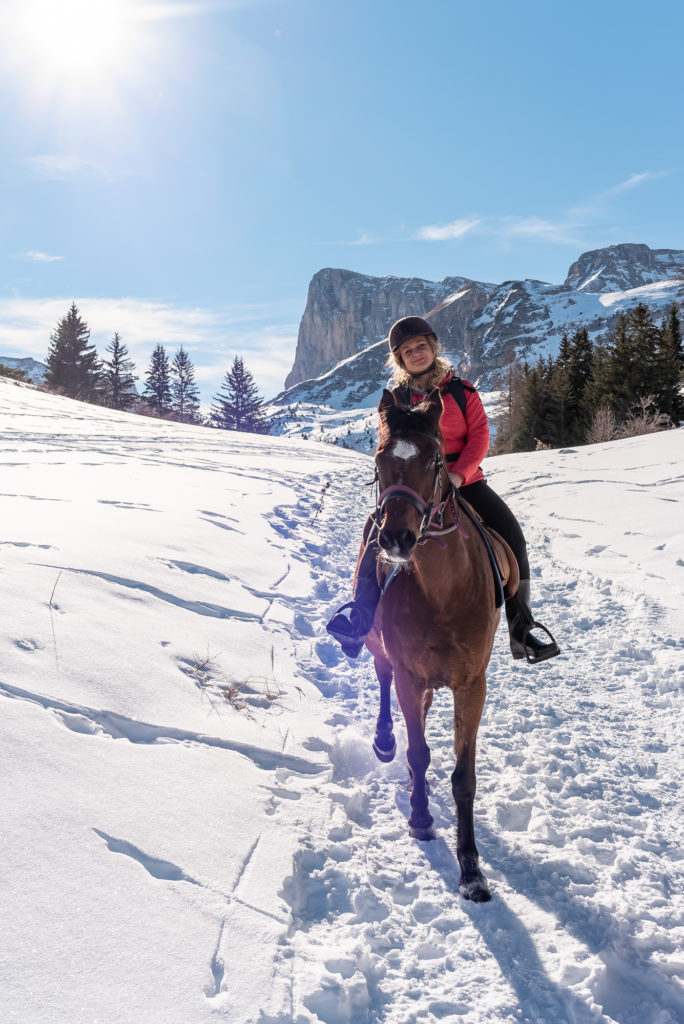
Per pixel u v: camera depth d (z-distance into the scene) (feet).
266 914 8.70
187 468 47.70
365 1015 7.97
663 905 10.05
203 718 12.78
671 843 11.60
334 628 12.19
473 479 14.10
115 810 9.48
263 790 11.37
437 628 11.08
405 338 12.79
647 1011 8.43
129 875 8.52
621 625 22.00
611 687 18.17
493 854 11.41
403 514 9.55
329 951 8.52
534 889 10.51
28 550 17.21
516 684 18.52
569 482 45.37
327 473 64.59
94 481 33.32
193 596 18.26
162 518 25.89
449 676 11.36
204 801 10.44
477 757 14.58
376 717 16.33
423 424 10.14
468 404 13.03
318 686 17.08
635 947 9.27
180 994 7.20
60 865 8.25
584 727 15.92
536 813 12.34
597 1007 8.15
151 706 12.31
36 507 23.59
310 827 10.97
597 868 10.86
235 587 20.79
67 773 9.77
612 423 97.86
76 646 12.92
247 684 14.93
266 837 10.21
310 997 7.70
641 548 29.01
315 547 31.17
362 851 10.91
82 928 7.56
